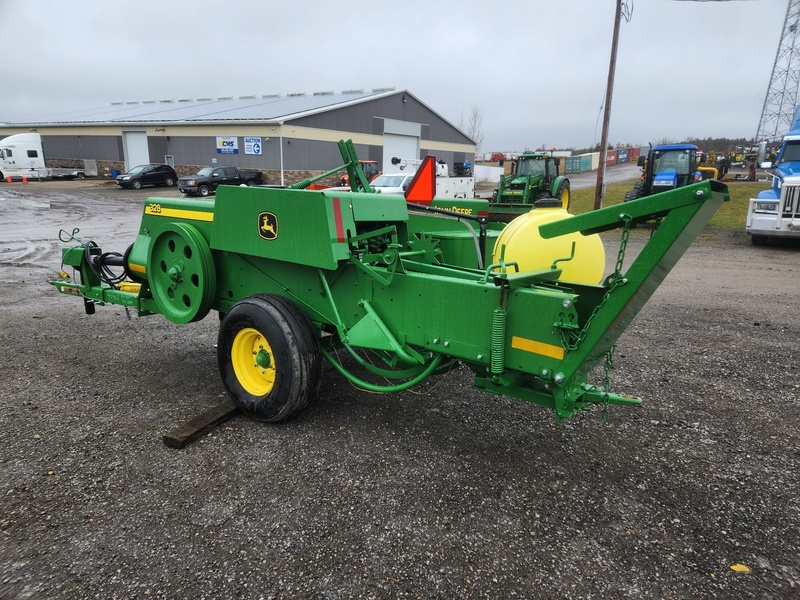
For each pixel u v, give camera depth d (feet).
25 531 8.57
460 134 167.84
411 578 7.77
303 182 13.35
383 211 12.26
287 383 11.59
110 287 16.71
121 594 7.37
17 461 10.57
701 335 19.51
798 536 8.82
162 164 117.70
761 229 39.99
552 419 12.87
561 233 8.82
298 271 12.35
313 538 8.55
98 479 10.02
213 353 17.20
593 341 8.62
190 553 8.16
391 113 137.39
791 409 13.53
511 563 8.11
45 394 13.79
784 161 43.09
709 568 8.08
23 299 24.34
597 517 9.25
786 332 19.86
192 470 10.39
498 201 58.23
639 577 7.88
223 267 13.88
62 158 145.38
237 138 113.70
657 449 11.55
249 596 7.38
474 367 10.62
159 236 13.99
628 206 8.09
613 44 57.31
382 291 11.12
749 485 10.25
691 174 64.03
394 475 10.36
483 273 11.30
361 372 15.47
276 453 11.07
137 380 14.84
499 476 10.42
